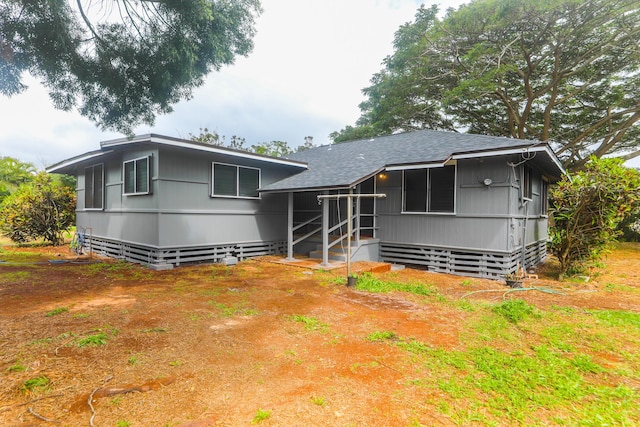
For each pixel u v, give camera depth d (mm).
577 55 16016
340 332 4031
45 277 7074
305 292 6031
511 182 7488
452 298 5852
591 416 2418
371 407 2473
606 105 17281
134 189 8969
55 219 13039
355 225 9438
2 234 14383
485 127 20516
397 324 4348
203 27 6211
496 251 7621
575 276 7891
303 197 11367
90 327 4020
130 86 6793
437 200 8609
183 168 8461
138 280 6945
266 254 10609
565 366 3217
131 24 6172
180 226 8445
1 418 2266
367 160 9727
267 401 2523
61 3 5402
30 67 5750
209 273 7766
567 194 7516
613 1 12836
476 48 14961
